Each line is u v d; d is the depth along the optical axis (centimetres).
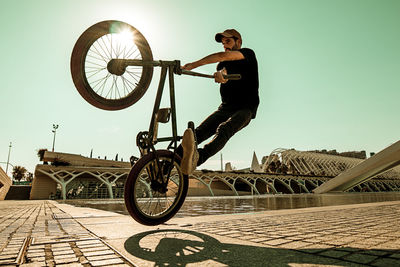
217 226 281
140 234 232
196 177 3672
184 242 192
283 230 246
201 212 559
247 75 273
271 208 660
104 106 283
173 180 275
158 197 257
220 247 173
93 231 251
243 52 264
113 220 364
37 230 263
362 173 3288
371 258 137
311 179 5219
